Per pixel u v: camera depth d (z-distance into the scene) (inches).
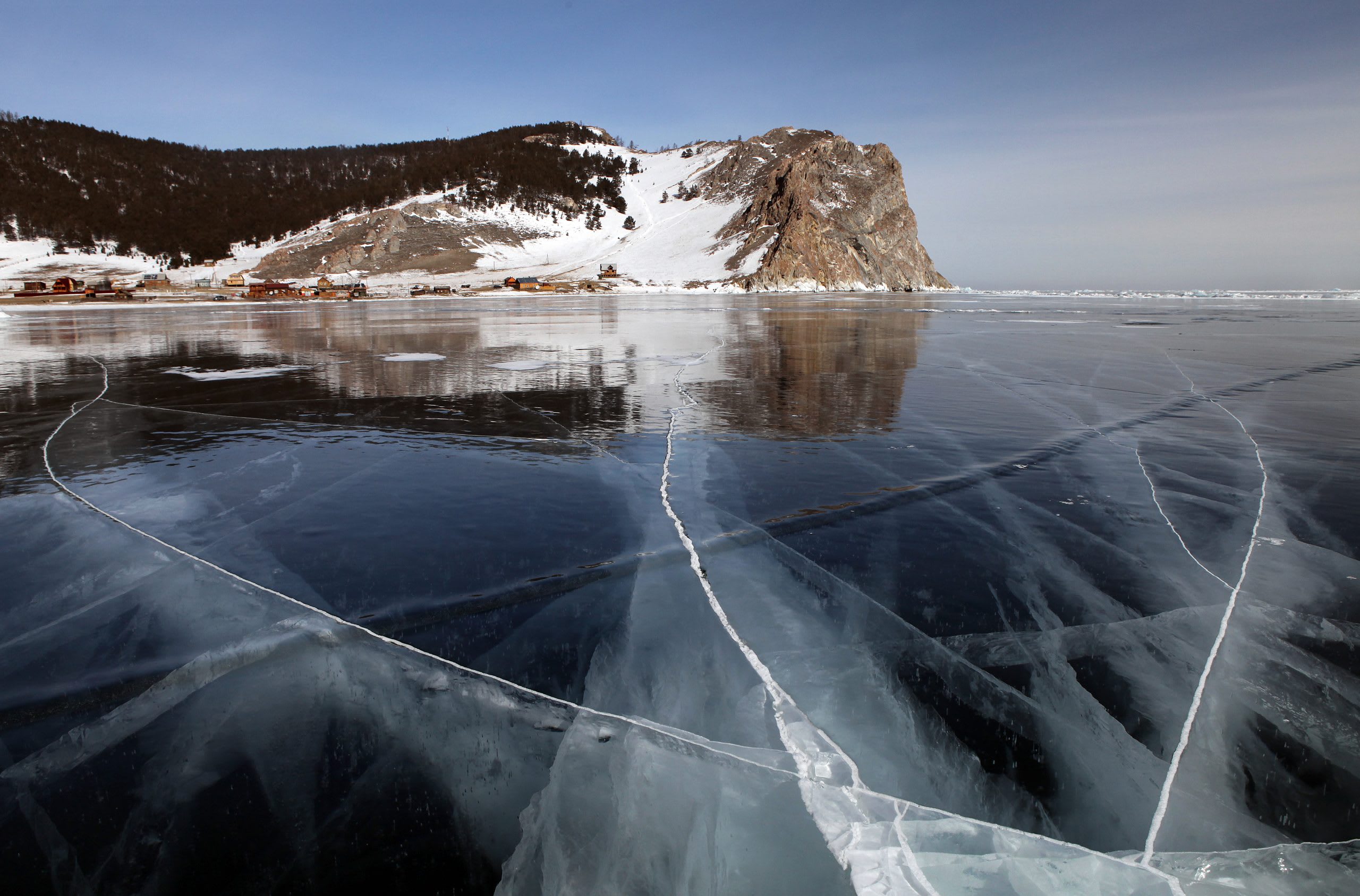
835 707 91.5
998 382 391.2
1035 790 77.4
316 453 232.7
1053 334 730.2
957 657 103.7
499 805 74.4
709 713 90.7
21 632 112.2
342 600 123.5
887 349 577.9
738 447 242.7
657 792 76.0
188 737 85.9
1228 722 88.7
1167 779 79.1
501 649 106.0
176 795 76.4
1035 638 109.1
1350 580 131.5
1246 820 73.8
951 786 77.8
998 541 151.6
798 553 144.4
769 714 90.6
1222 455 229.5
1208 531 157.5
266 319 1108.5
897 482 198.8
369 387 374.3
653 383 387.9
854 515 169.2
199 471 210.7
